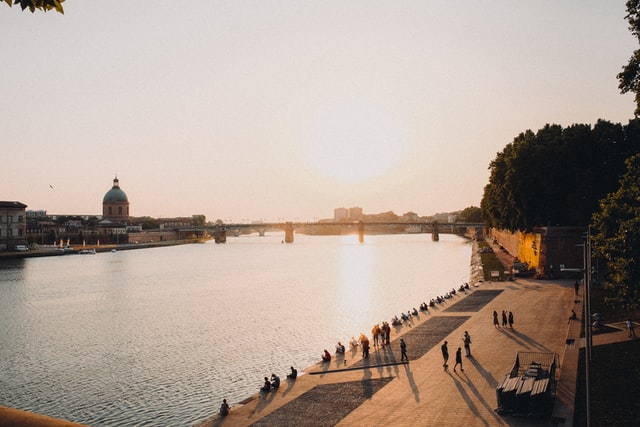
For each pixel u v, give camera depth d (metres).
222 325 89.88
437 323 72.31
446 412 39.03
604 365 46.75
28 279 164.38
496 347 56.59
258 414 40.53
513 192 117.69
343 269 192.25
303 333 82.44
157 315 100.75
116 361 67.88
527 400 37.53
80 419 48.78
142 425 47.09
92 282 156.12
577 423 35.78
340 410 40.62
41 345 77.31
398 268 189.62
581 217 110.31
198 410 50.41
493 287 103.25
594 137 109.44
